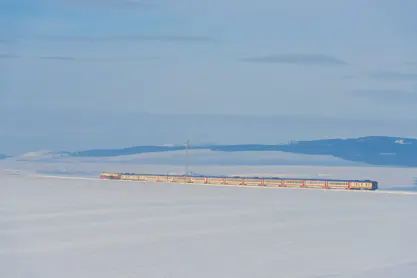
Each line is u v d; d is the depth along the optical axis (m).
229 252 43.62
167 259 41.25
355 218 61.78
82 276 36.62
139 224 57.00
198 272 37.75
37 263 40.00
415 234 51.75
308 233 51.97
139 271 37.88
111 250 44.16
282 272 37.91
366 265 39.97
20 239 48.59
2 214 64.25
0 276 36.50
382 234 51.66
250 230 53.53
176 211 67.50
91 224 56.91
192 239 48.72
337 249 45.19
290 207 72.19
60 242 47.41
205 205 74.12
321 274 37.56
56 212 66.19
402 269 38.91
